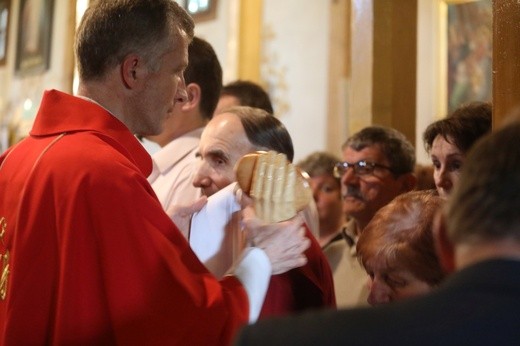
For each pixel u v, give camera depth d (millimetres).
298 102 7297
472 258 1154
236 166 2174
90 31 2256
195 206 2391
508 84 2496
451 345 1095
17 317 2055
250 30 7602
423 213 1887
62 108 2242
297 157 7262
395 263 1849
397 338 1126
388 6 4312
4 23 10320
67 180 2053
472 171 1188
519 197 1129
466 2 6859
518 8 2484
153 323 1979
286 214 2146
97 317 2002
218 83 3305
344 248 3568
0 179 2264
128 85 2256
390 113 4289
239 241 2307
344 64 6988
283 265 2141
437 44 6973
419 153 6840
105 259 1999
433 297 1154
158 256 2014
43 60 9352
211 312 1971
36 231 2070
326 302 2396
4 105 10016
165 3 2305
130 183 2049
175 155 3102
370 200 3439
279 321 1227
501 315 1088
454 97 6895
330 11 7125
